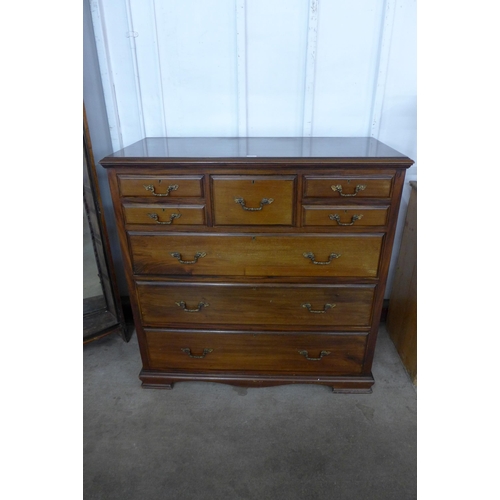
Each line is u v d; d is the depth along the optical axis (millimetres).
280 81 1819
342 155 1398
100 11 1718
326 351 1675
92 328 1967
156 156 1396
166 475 1384
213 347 1696
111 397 1746
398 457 1445
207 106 1885
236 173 1382
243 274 1539
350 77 1801
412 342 1819
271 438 1530
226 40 1762
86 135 1666
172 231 1484
